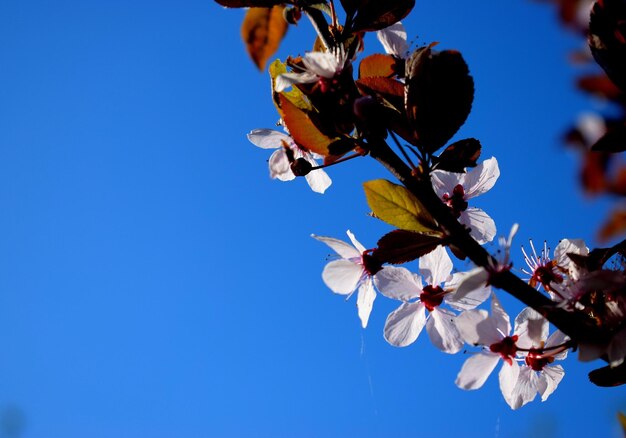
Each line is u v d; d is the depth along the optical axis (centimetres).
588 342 27
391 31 33
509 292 27
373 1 30
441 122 28
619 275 27
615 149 21
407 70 29
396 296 31
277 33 31
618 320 27
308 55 29
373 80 30
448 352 31
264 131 33
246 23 30
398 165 28
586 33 22
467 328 29
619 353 26
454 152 29
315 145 29
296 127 29
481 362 29
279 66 31
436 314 31
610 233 21
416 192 28
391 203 29
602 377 28
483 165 33
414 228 29
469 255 28
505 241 28
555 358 30
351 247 32
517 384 30
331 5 30
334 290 32
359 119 29
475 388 29
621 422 25
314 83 29
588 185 21
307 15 30
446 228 28
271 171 33
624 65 24
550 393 30
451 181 33
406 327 32
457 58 28
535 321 29
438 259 31
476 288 27
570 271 28
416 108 28
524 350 29
